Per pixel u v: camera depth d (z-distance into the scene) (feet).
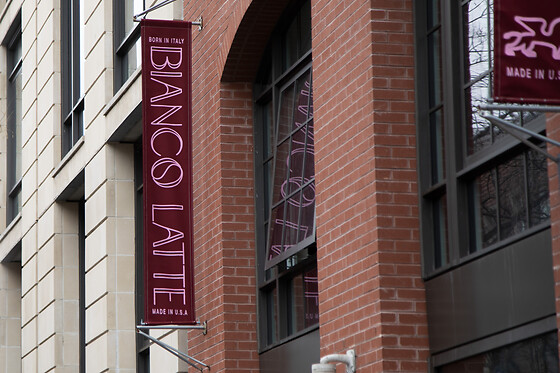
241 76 74.54
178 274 74.28
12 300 135.33
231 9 72.54
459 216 51.06
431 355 52.44
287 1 69.31
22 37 131.23
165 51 76.59
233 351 71.51
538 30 38.19
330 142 59.26
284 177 69.97
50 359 109.70
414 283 53.26
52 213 112.37
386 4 55.62
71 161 107.04
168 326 73.41
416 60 55.16
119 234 94.58
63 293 109.91
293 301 69.31
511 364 46.85
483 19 50.62
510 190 48.06
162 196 74.79
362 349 54.24
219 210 73.51
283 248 68.23
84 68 104.47
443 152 53.52
